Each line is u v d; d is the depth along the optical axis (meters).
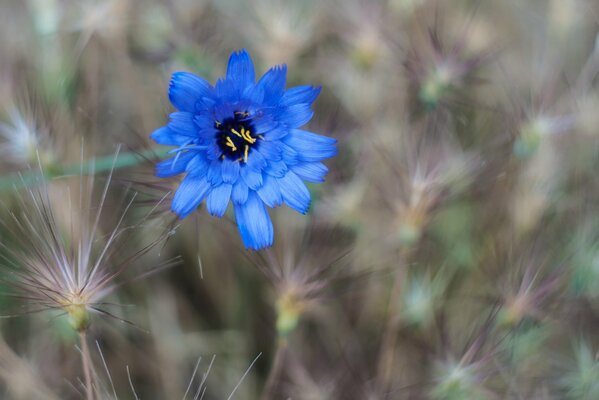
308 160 0.29
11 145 0.31
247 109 0.29
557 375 0.32
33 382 0.32
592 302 0.33
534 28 0.37
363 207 0.33
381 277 0.34
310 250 0.31
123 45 0.35
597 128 0.35
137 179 0.31
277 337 0.33
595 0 0.37
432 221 0.33
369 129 0.33
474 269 0.34
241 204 0.29
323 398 0.32
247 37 0.35
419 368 0.33
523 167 0.34
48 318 0.32
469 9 0.37
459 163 0.32
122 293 0.33
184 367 0.34
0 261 0.33
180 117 0.28
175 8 0.34
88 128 0.34
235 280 0.34
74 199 0.33
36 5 0.33
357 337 0.34
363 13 0.34
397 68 0.34
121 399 0.33
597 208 0.34
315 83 0.35
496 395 0.31
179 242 0.34
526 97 0.33
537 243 0.32
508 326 0.31
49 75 0.33
